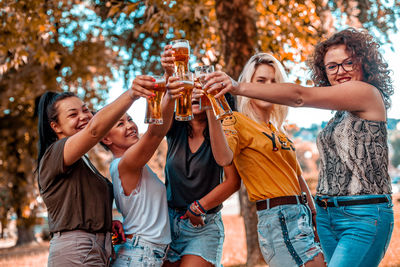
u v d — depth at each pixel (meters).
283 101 2.00
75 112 2.61
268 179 2.66
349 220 2.29
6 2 7.05
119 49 9.08
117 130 2.70
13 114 11.97
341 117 2.37
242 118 2.72
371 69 2.34
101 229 2.42
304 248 2.58
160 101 2.04
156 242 2.56
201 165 2.75
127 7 7.23
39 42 7.55
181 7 7.00
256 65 2.93
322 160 2.45
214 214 2.87
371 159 2.24
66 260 2.34
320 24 6.70
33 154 11.94
